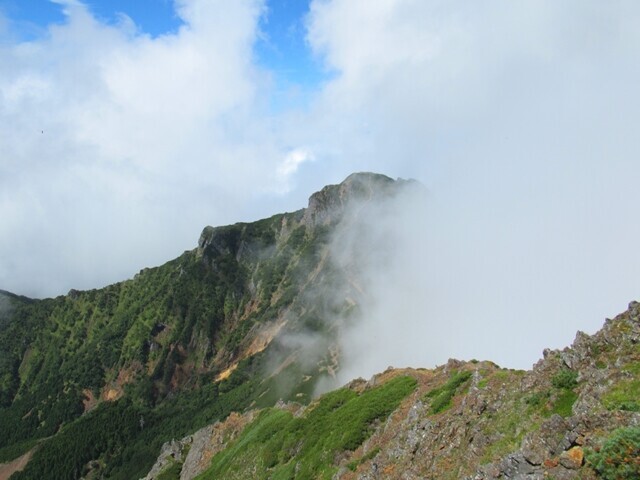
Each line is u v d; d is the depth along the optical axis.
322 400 89.50
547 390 36.72
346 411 74.00
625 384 31.23
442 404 51.66
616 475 25.38
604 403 30.80
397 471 46.66
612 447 26.11
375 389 77.12
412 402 63.19
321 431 74.81
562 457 28.06
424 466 42.78
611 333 35.88
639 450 25.30
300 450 75.94
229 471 92.94
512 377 43.44
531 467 29.77
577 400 33.09
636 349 33.53
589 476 26.52
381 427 63.12
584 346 36.75
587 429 29.02
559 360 38.28
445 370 67.44
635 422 27.39
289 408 108.25
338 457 63.22
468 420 41.91
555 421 30.45
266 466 80.75
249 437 102.00
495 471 31.72
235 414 131.25
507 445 35.31
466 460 38.16
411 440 48.75
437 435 45.03
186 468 129.00
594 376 33.62
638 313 35.44
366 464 55.12
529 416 36.09
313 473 64.62
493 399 41.78
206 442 127.62
